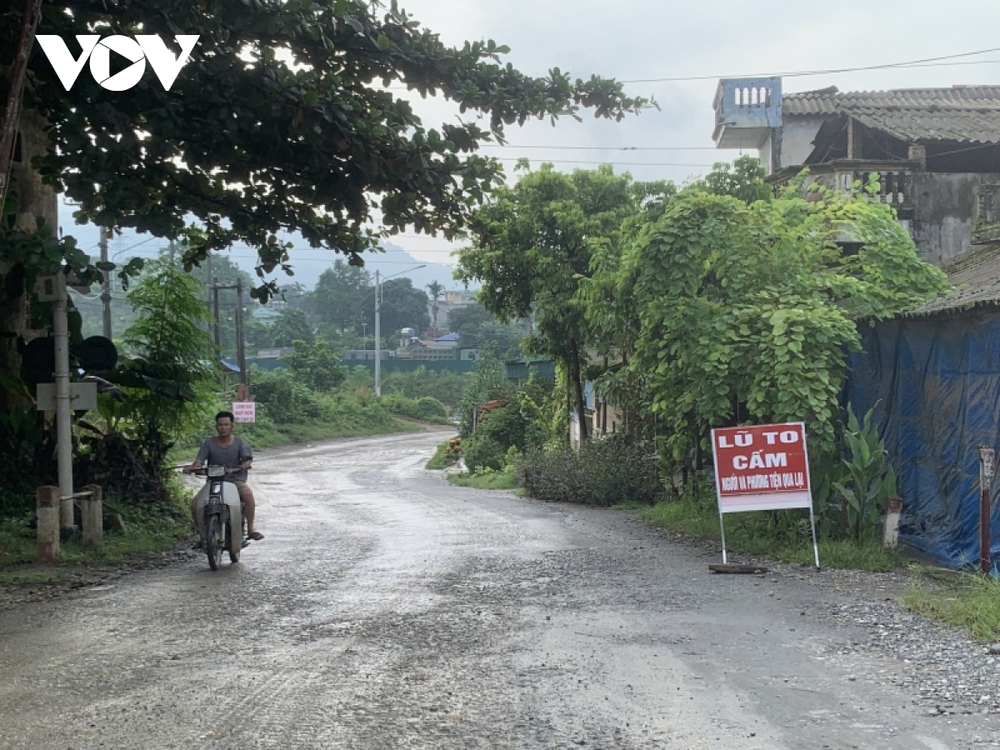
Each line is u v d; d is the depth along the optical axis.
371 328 116.62
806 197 22.77
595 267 19.80
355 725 5.48
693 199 13.79
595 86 12.86
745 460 11.10
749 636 7.56
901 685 6.21
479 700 5.94
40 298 12.48
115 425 16.41
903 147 25.64
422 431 77.06
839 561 10.97
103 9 11.18
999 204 16.22
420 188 12.69
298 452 55.62
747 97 28.80
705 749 5.10
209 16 11.23
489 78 12.62
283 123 12.05
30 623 8.12
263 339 101.50
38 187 15.32
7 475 14.44
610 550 12.63
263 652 7.11
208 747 5.14
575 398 30.03
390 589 9.70
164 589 9.80
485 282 27.38
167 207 13.10
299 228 14.35
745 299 13.45
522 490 26.12
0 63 11.33
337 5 11.20
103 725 5.48
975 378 10.95
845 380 14.77
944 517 11.73
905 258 14.27
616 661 6.82
